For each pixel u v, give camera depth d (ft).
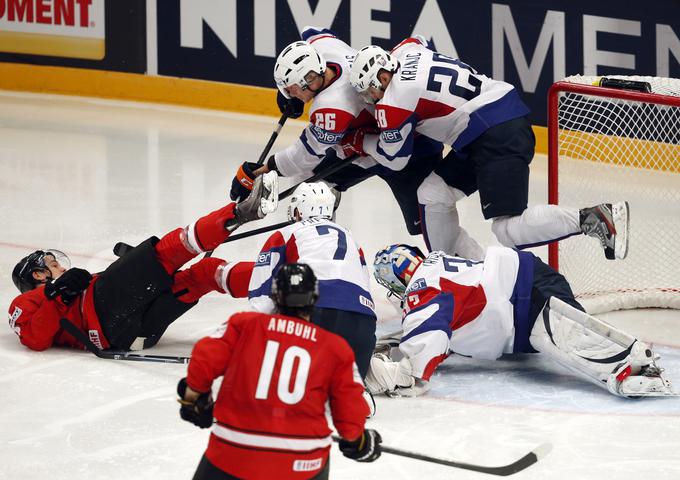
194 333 69.15
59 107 149.89
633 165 102.78
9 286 77.77
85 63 155.33
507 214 70.69
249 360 37.99
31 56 156.35
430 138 74.43
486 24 134.62
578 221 68.80
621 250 67.87
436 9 137.49
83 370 61.41
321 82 69.36
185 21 150.41
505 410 57.26
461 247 75.56
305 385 37.81
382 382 58.39
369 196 111.24
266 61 147.43
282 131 140.77
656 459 50.85
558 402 58.59
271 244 55.47
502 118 69.97
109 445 51.34
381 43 141.08
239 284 63.10
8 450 50.60
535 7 131.34
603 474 49.06
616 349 58.85
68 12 154.61
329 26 143.43
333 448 51.88
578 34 129.90
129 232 93.09
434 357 58.18
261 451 37.45
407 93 68.03
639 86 75.82
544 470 49.39
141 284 62.23
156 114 147.74
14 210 99.50
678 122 101.30
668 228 92.07
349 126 73.46
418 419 55.67
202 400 39.04
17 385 58.90
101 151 126.93
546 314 60.44
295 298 38.75
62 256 67.46
